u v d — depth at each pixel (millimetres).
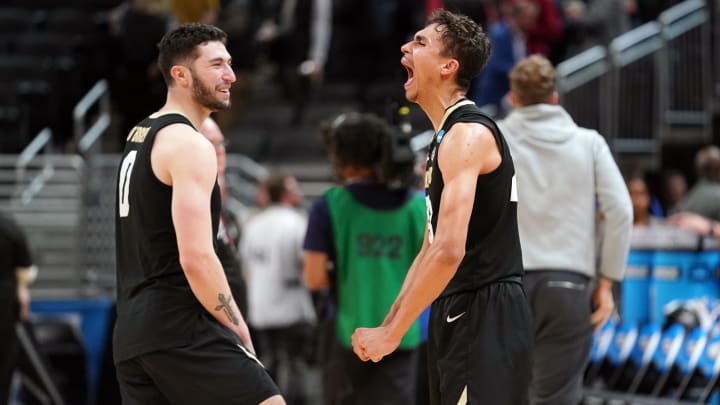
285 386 29469
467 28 11555
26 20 39031
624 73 27406
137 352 11391
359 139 16625
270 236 26719
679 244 22516
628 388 22047
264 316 26688
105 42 36188
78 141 30406
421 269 10883
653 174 31469
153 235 11414
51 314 27500
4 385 21250
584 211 14648
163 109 12016
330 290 17234
